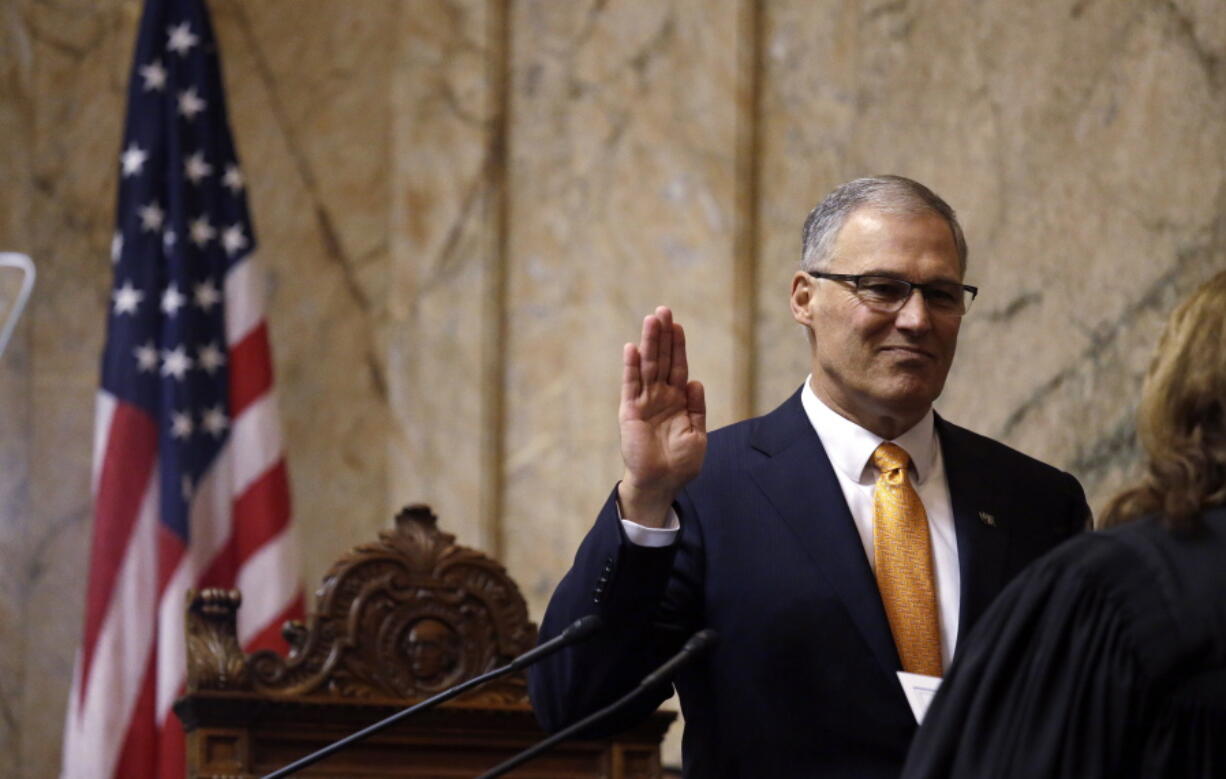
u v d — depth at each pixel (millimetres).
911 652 9945
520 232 24453
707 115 22578
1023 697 7238
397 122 25359
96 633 20156
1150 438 7633
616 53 23734
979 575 10219
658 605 9727
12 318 23109
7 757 22484
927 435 10758
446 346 24641
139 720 20031
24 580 22828
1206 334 7539
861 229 10453
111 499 20609
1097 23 17297
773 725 9867
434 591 14680
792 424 10820
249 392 21562
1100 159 17109
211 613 14070
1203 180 15781
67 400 23281
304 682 14141
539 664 10086
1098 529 7742
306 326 24812
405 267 25125
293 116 25062
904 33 20141
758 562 10195
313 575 24375
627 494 9664
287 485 21516
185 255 21562
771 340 21703
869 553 10328
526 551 23922
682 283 22625
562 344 23906
